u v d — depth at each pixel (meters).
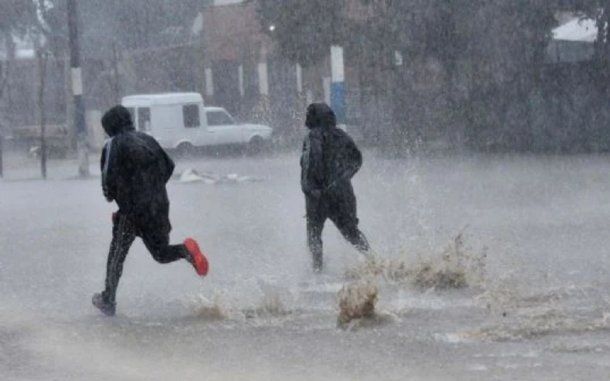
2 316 24.22
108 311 23.94
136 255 33.91
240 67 130.88
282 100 118.62
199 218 45.03
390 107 95.44
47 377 18.55
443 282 26.52
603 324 21.42
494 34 87.62
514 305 23.73
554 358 18.95
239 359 19.53
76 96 79.19
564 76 87.50
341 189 28.95
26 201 57.00
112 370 18.97
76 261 33.34
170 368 19.02
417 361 19.02
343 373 18.34
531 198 48.97
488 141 90.62
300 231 39.12
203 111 99.56
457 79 91.12
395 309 23.47
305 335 21.39
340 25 96.38
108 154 24.23
